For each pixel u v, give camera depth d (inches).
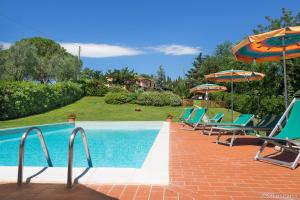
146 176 174.9
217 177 177.5
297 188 153.9
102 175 175.9
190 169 199.8
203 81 1989.4
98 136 577.6
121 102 1136.8
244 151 281.6
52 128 658.8
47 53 2199.8
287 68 591.5
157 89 2908.5
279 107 593.6
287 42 288.0
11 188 155.8
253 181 167.9
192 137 417.4
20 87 816.3
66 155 370.3
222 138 403.2
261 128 337.7
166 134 460.4
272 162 219.9
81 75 1651.1
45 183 165.0
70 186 156.6
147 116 917.2
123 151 393.7
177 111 1011.3
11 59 1317.7
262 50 315.3
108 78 2367.1
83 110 1002.7
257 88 696.4
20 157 164.2
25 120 787.4
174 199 137.1
